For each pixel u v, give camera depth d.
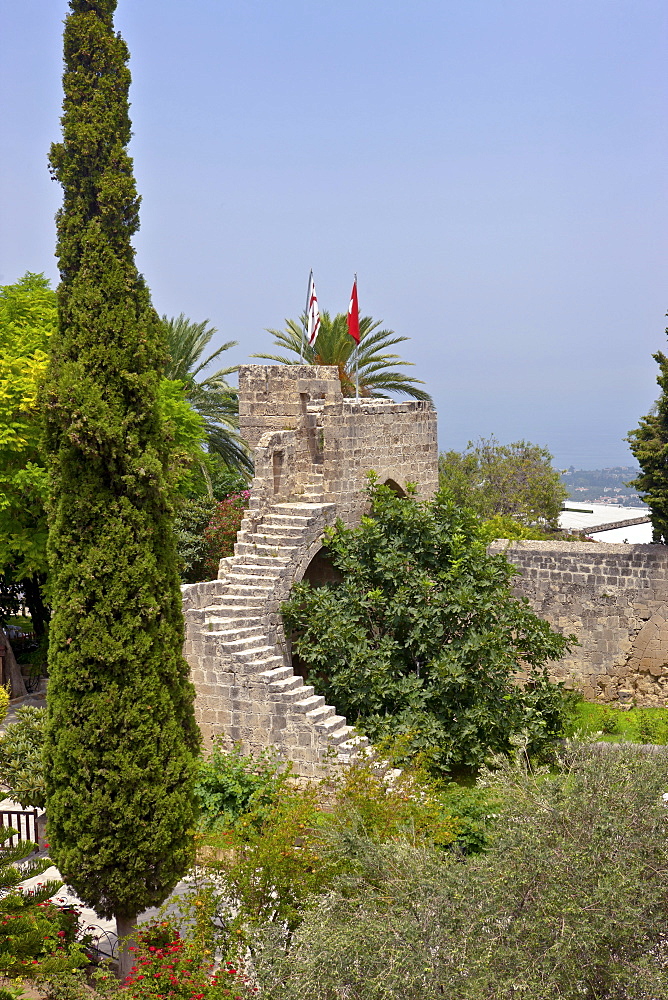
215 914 15.99
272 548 25.95
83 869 15.94
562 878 12.46
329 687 24.41
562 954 11.71
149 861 16.14
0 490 30.56
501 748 23.98
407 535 25.66
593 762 14.19
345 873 14.70
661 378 29.02
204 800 21.31
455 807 19.11
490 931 12.52
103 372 16.05
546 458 52.28
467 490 50.31
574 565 30.12
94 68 16.70
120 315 16.17
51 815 16.19
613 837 13.00
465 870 13.23
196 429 38.31
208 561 31.42
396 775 20.89
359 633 24.22
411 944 12.12
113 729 15.96
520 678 30.97
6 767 20.14
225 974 14.40
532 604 30.78
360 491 28.03
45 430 16.34
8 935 15.07
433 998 11.65
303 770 22.73
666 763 14.27
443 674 23.44
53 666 16.19
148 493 16.30
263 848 15.50
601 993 12.34
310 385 28.14
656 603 29.14
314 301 32.88
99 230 16.22
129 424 16.16
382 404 30.66
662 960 12.70
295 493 28.05
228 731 23.56
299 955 12.76
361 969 12.16
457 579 24.70
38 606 35.09
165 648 16.56
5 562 31.31
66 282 16.45
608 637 29.84
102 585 16.00
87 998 14.83
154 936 15.60
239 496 33.47
